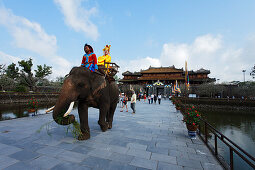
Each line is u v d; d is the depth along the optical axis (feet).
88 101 13.96
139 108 50.44
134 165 10.05
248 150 27.04
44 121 23.52
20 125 20.52
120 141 14.85
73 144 13.52
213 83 149.28
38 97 82.17
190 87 157.89
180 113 38.34
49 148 12.44
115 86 18.78
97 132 17.76
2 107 52.29
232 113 87.92
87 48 14.87
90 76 12.98
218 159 11.21
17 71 119.96
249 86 142.31
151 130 20.01
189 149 13.39
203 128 37.83
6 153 11.19
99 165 9.85
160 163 10.50
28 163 9.75
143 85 187.01
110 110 20.26
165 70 207.72
